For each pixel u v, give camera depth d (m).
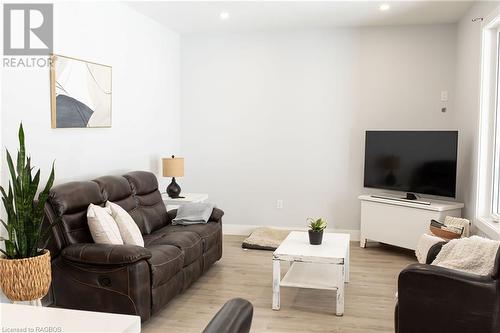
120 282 3.08
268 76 6.12
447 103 5.62
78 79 4.07
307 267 4.07
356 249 5.52
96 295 3.13
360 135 5.90
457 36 5.51
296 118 6.08
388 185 5.52
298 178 6.12
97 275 3.12
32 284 2.74
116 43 4.72
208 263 4.38
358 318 3.46
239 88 6.21
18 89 3.39
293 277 3.76
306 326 3.31
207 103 6.32
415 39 5.69
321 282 3.63
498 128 4.32
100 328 1.31
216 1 4.74
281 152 6.15
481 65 4.37
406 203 5.10
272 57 6.09
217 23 5.71
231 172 6.32
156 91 5.69
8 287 2.72
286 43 6.04
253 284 4.22
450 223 4.40
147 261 3.20
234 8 5.01
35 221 2.86
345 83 5.91
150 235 4.23
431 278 2.59
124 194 4.19
